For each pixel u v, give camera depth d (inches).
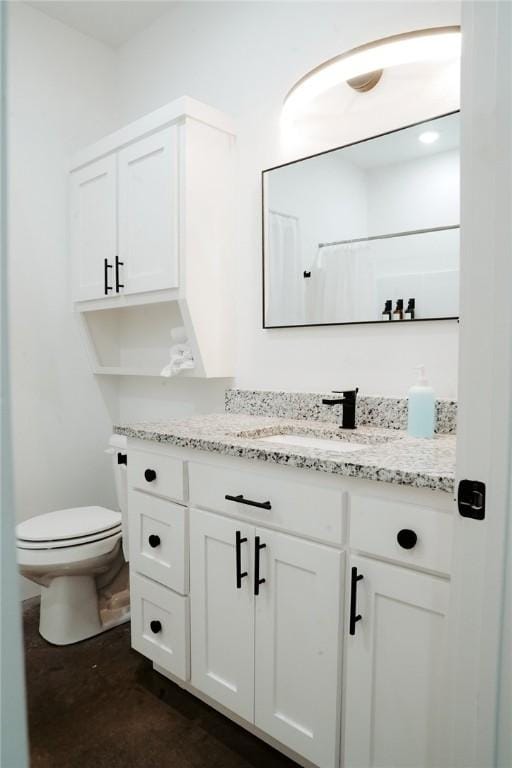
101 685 65.7
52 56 93.7
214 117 77.3
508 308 28.8
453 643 32.6
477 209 29.8
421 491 39.3
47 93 93.1
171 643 61.6
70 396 98.0
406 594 40.1
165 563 61.7
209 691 57.1
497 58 28.5
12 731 11.5
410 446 50.4
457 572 32.0
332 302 69.6
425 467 40.3
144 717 59.7
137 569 66.3
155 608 63.8
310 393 72.5
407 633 40.3
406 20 62.2
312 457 44.8
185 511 58.7
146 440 63.2
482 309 29.8
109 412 104.6
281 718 49.7
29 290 91.7
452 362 59.9
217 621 55.8
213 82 84.7
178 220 74.7
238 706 53.8
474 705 31.4
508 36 28.0
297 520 47.4
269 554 49.8
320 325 71.1
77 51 97.6
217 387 86.3
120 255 84.5
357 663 43.4
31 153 91.2
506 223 28.6
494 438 29.6
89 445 101.1
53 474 95.4
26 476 91.6
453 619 32.5
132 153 81.3
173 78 91.6
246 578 52.1
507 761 30.4
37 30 91.5
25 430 91.4
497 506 29.6
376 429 63.7
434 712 39.1
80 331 98.3
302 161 71.7
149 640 65.1
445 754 38.7
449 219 58.7
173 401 94.7
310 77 63.6
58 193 95.2
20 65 89.3
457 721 32.5
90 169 90.0
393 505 40.8
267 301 77.1
